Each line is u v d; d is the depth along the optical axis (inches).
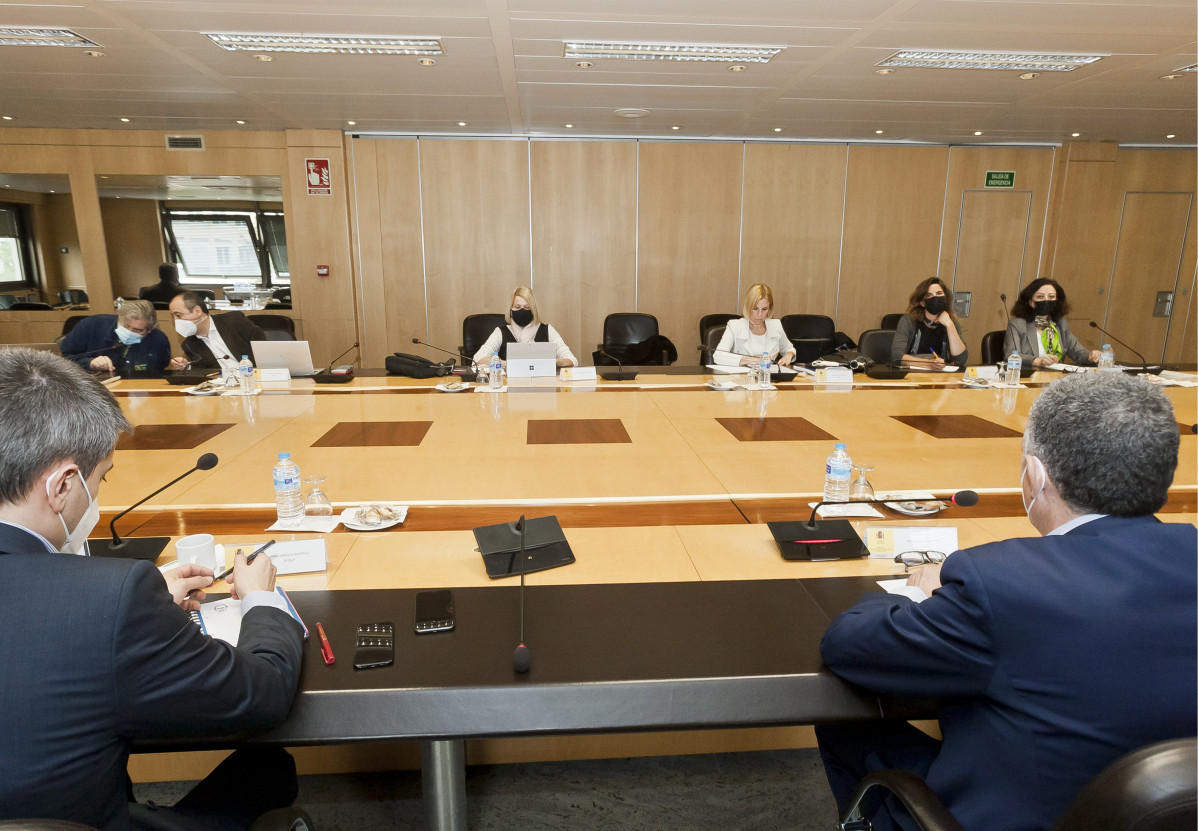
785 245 273.1
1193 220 278.7
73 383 34.8
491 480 83.4
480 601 53.1
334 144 249.3
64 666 30.5
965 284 280.8
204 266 262.4
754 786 72.4
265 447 97.1
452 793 54.5
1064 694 32.6
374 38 150.4
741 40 149.3
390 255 264.2
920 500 76.3
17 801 29.9
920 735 47.0
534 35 145.9
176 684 32.5
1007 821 34.3
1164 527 34.6
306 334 264.2
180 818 40.2
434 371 152.8
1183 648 31.5
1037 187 273.9
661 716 41.4
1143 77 175.2
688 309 276.5
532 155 260.4
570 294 272.4
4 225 248.1
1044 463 36.9
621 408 122.0
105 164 247.6
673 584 56.5
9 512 33.4
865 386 144.9
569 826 66.8
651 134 256.2
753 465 89.4
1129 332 287.3
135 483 81.9
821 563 61.2
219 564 58.1
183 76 175.9
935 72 172.7
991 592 33.7
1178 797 25.0
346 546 64.9
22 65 166.1
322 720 40.2
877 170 269.3
